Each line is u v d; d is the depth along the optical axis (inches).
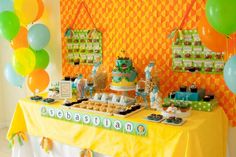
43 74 121.8
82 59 119.9
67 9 121.3
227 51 80.6
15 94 160.9
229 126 91.9
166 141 72.1
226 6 66.0
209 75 92.3
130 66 95.3
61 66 128.9
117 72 94.2
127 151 78.7
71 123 89.4
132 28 104.4
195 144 70.2
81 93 101.7
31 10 112.3
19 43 116.0
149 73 91.7
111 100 93.0
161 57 99.4
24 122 105.3
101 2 110.9
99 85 103.4
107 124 81.4
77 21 119.0
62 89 102.3
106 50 112.2
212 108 84.4
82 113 86.2
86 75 119.6
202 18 80.6
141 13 101.7
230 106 90.4
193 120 76.0
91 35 115.1
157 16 98.5
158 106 86.4
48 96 106.6
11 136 104.0
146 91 91.6
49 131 95.9
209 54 91.0
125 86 93.5
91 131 85.1
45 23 131.0
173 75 98.0
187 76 95.7
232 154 93.2
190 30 93.0
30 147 107.0
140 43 103.3
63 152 95.1
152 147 74.3
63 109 90.7
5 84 162.2
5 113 164.1
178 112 78.2
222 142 88.4
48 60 125.1
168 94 96.7
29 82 119.6
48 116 95.3
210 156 79.1
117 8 107.0
